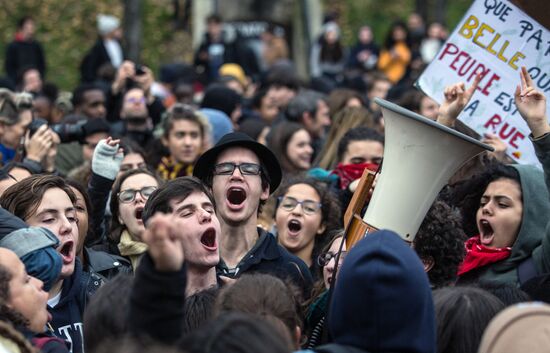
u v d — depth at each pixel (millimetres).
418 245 6527
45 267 5789
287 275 6824
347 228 5875
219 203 7074
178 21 27234
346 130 10352
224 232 7086
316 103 12531
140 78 12289
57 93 16016
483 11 7715
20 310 5164
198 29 25391
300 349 5766
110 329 4781
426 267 6562
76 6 28391
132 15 20297
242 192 7051
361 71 22469
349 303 4375
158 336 4234
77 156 10422
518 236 7219
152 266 4254
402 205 5699
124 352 4051
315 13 25859
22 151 8789
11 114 9406
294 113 12523
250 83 20234
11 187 6652
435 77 7812
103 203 7840
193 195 6406
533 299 6414
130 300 4297
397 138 5742
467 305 5156
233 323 3885
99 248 7695
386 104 5762
